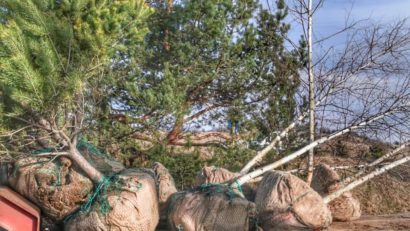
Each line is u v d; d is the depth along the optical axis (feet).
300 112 32.58
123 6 23.75
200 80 33.47
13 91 21.71
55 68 22.24
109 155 30.30
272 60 34.45
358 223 29.25
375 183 32.89
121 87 32.32
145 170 25.22
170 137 33.96
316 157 32.07
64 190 23.25
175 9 33.88
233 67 34.35
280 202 23.91
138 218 22.79
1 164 24.61
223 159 33.37
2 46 21.89
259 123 34.24
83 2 23.25
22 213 22.70
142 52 32.81
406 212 33.40
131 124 32.42
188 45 33.30
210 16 33.47
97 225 22.59
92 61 23.27
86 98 25.61
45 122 22.94
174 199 24.58
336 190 28.73
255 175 26.37
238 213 23.35
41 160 23.85
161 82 32.37
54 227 24.22
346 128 29.32
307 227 23.61
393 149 30.48
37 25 22.44
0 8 23.17
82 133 26.25
